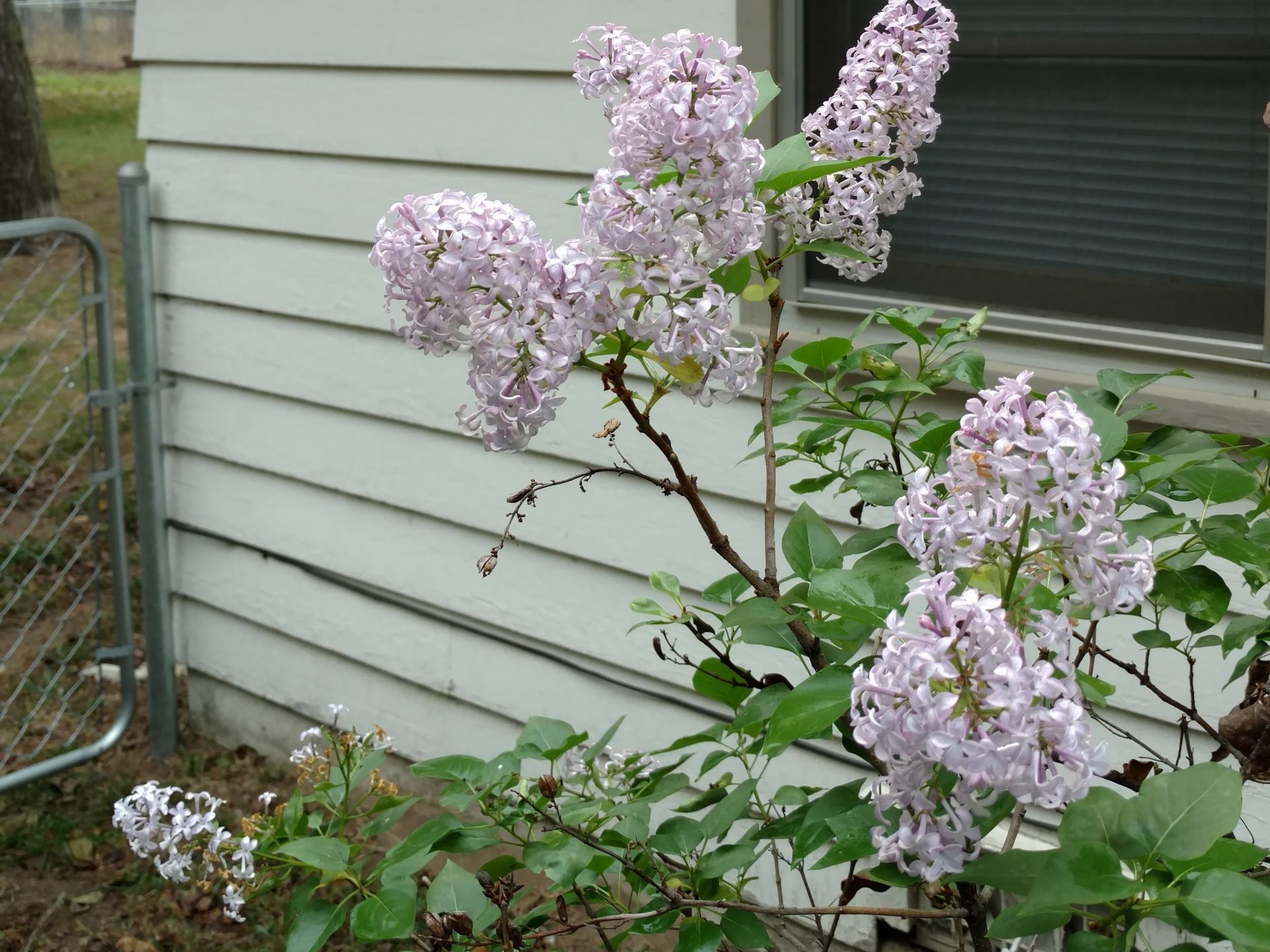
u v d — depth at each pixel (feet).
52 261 38.32
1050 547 3.73
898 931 10.17
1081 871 3.51
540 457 11.74
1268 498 5.49
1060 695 3.54
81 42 66.85
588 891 6.46
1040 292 8.96
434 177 11.91
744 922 5.37
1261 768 5.49
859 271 6.23
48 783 14.28
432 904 5.71
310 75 12.58
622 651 11.55
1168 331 8.39
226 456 14.26
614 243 4.37
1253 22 7.74
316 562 13.78
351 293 12.77
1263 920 3.38
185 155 13.85
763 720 4.82
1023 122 8.85
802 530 5.10
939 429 5.11
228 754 14.94
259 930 11.72
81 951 11.57
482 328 4.31
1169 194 8.28
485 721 12.83
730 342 4.67
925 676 3.33
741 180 4.38
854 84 5.99
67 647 17.65
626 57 4.81
